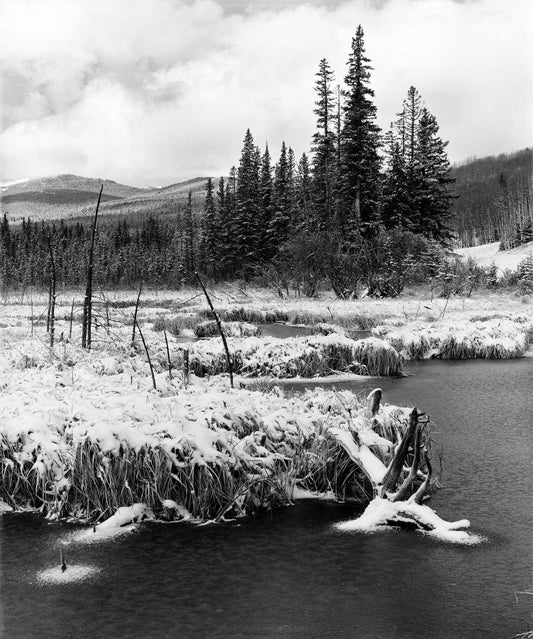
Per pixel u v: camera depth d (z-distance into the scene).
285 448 6.91
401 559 5.12
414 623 4.15
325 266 38.78
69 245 90.12
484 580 4.74
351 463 6.73
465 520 5.74
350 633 4.05
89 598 4.55
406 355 17.91
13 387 9.23
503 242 89.19
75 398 8.02
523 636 3.98
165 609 4.38
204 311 28.67
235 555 5.25
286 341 15.83
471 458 8.02
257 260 56.09
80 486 6.22
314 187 49.25
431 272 40.56
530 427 9.69
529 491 6.78
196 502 6.11
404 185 48.03
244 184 58.38
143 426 6.52
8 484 6.55
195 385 10.18
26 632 4.09
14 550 5.40
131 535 5.70
